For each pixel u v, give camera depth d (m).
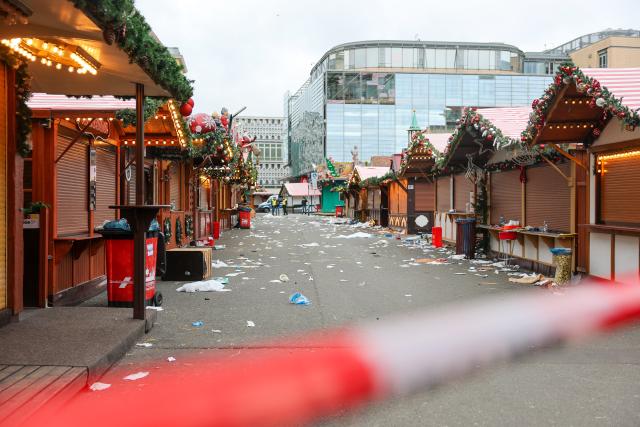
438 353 5.84
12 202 6.52
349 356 5.75
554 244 11.37
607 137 9.67
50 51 6.08
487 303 8.67
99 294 9.77
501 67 117.56
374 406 4.35
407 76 112.81
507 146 11.99
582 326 6.99
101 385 4.75
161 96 7.72
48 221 7.90
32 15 4.64
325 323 7.36
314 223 41.41
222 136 16.03
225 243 21.36
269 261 15.08
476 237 16.09
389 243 21.44
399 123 113.50
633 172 9.06
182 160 16.48
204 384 4.86
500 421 4.05
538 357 5.70
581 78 8.27
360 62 115.56
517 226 13.38
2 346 5.45
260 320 7.56
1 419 3.57
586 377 5.05
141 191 6.86
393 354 5.82
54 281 7.90
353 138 112.88
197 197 20.02
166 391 4.68
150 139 12.13
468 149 16.23
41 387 4.20
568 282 10.23
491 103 114.50
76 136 8.73
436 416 4.15
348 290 10.15
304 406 4.34
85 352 5.24
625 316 7.44
